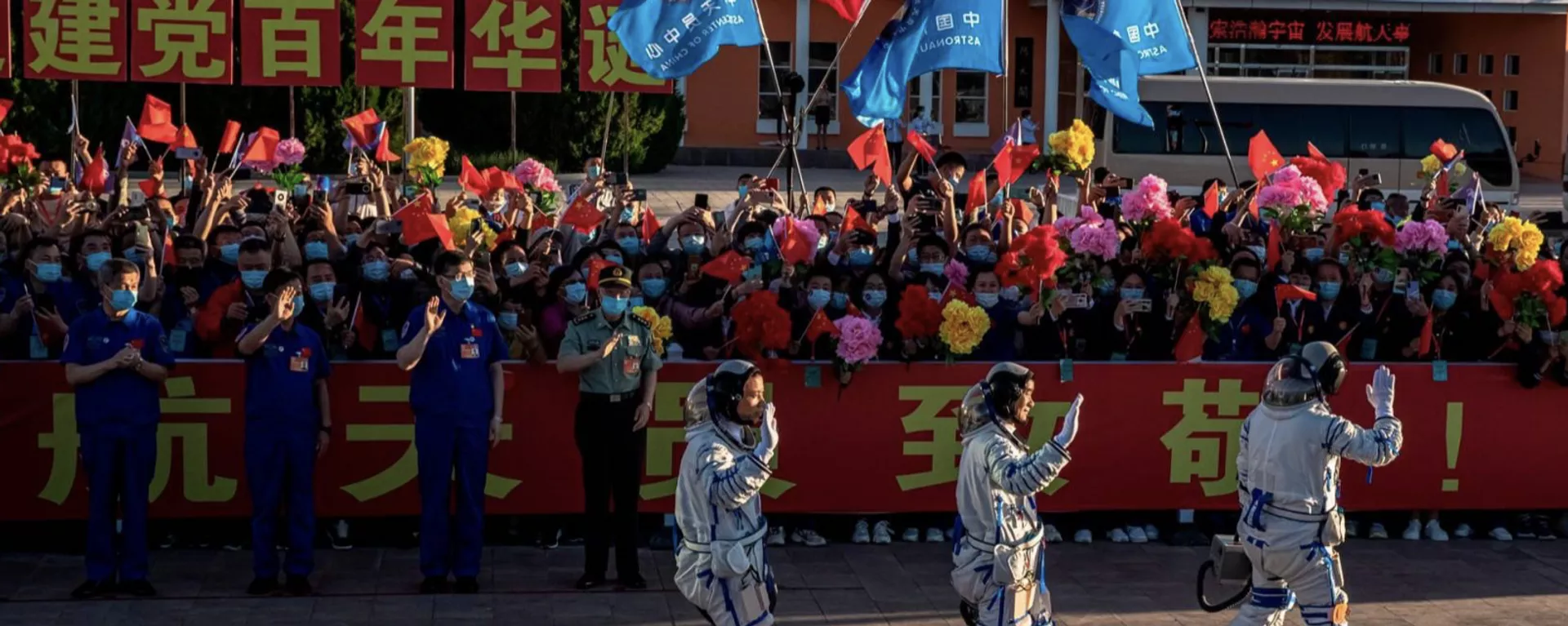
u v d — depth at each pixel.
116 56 10.87
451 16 11.05
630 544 8.51
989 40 11.26
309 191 15.18
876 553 9.34
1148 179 10.60
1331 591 6.92
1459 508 9.75
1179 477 9.55
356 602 8.19
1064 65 36.38
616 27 10.89
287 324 8.20
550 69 11.22
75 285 9.53
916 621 8.04
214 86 27.86
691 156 34.91
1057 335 9.52
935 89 36.28
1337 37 35.81
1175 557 9.38
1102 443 9.49
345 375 8.95
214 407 8.87
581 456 8.73
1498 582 8.94
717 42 10.98
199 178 13.96
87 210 12.36
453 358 8.26
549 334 9.23
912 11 11.36
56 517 8.84
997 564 6.41
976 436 6.48
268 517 8.20
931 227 12.11
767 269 9.75
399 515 9.10
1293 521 6.89
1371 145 26.33
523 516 9.45
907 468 9.39
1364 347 9.92
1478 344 10.04
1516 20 36.38
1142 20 11.57
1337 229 10.27
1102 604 8.41
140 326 7.99
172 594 8.22
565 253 12.27
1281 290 9.29
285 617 7.90
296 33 10.95
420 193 12.38
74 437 8.80
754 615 6.34
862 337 8.88
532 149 30.22
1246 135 26.42
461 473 8.31
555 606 8.19
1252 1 34.00
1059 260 9.20
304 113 27.84
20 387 8.74
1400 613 8.31
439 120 30.19
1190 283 9.45
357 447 9.01
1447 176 16.25
